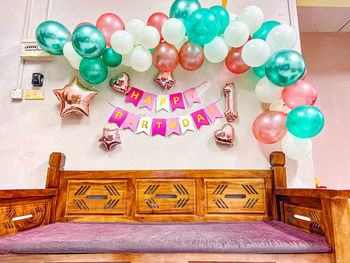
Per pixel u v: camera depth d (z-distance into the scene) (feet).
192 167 5.66
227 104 5.80
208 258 3.61
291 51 4.55
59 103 5.97
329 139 9.96
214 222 5.08
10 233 3.99
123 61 5.40
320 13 9.05
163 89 6.02
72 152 5.74
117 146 5.74
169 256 3.64
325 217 3.68
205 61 6.16
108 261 3.62
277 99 5.43
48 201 5.06
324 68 10.50
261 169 5.57
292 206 4.67
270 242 3.60
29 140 5.81
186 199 5.22
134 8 6.51
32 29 6.37
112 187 5.29
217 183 5.30
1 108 5.95
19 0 6.53
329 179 9.65
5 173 5.67
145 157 5.70
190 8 4.99
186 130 5.79
